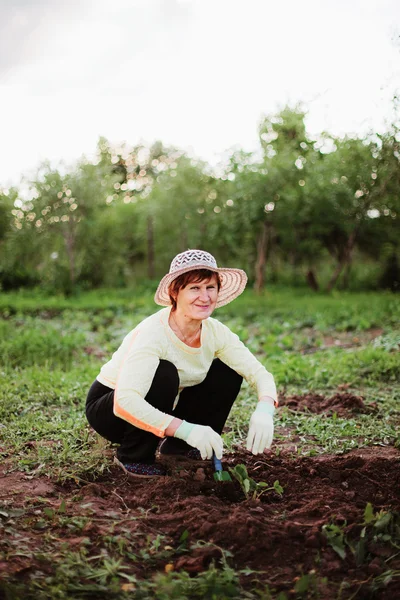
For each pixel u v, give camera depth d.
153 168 28.73
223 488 3.09
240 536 2.56
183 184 17.52
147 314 11.84
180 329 3.16
